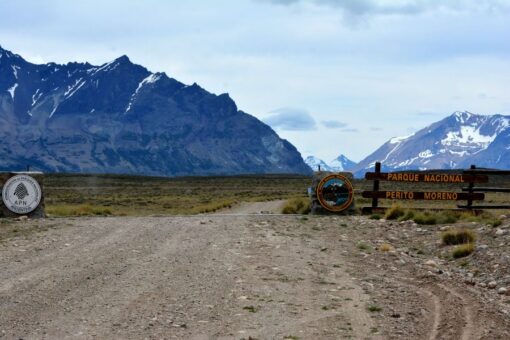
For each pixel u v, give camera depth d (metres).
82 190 117.44
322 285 12.44
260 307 10.59
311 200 26.92
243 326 9.43
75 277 13.02
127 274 13.37
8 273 13.47
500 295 11.70
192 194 98.62
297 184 149.00
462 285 12.38
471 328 9.30
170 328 9.30
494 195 72.62
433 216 22.00
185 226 22.34
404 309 10.50
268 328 9.33
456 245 16.72
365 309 10.53
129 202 68.00
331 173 26.38
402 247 17.62
